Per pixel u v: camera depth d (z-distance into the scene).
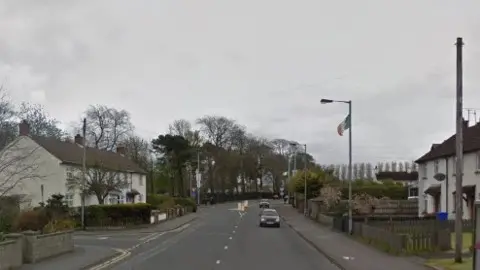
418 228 29.73
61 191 57.84
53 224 30.55
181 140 101.19
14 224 30.61
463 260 21.86
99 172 58.16
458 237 21.36
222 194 121.56
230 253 28.27
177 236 41.41
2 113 54.28
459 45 21.52
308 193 78.81
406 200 62.56
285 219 65.50
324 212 58.94
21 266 21.45
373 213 58.00
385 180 90.50
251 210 92.44
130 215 51.59
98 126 94.38
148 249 30.56
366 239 33.44
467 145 45.03
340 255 26.14
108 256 25.73
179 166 101.56
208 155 111.25
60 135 87.56
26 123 60.50
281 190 136.25
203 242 35.69
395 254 26.05
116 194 69.44
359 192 73.56
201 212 86.69
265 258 25.95
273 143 130.75
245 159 119.25
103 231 46.59
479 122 50.09
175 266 22.42
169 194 103.06
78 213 49.22
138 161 100.75
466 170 45.25
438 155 51.22
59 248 26.33
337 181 84.56
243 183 129.50
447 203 48.78
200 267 22.09
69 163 59.16
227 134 115.31
